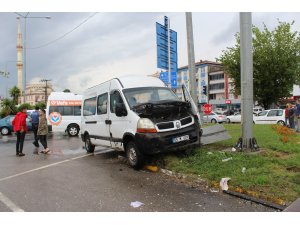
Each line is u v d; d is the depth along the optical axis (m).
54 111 19.88
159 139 7.75
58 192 6.49
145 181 7.15
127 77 9.56
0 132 24.66
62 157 11.36
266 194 5.49
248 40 8.89
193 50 12.74
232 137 11.80
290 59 34.88
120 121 8.83
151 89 9.25
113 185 6.88
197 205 5.39
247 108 8.94
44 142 12.62
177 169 7.51
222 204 5.41
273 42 35.69
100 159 10.52
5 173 8.69
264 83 35.53
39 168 9.25
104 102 10.07
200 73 82.38
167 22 21.69
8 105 50.38
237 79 36.75
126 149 8.74
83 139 12.41
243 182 6.03
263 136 12.09
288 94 36.31
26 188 6.90
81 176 7.93
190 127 8.33
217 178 6.52
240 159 7.73
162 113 8.24
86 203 5.69
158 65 21.02
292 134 12.31
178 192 6.20
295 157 7.84
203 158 8.04
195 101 12.67
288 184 5.86
